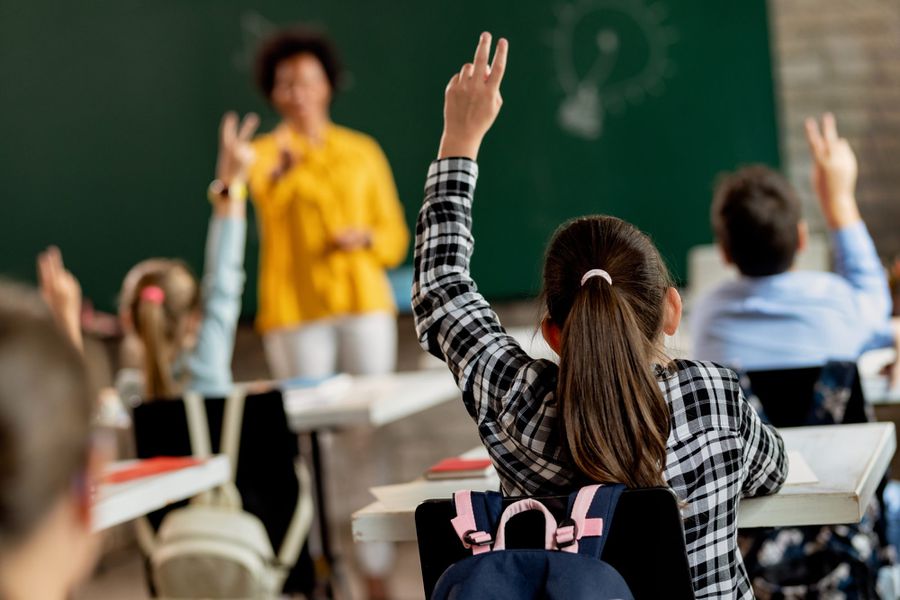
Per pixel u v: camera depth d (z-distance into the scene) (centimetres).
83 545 61
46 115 631
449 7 584
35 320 60
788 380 240
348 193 502
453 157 185
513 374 163
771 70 548
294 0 601
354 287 500
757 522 169
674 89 559
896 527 256
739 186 275
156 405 290
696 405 157
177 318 326
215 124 615
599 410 150
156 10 616
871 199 542
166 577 276
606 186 571
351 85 597
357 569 491
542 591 131
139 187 625
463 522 144
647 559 139
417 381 382
